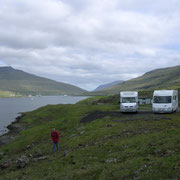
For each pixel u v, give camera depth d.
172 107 36.94
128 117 35.41
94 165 15.45
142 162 13.79
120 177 12.42
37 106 179.25
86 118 41.94
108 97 104.31
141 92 114.94
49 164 18.12
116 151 18.05
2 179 16.84
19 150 29.47
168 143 16.67
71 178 13.87
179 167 11.67
